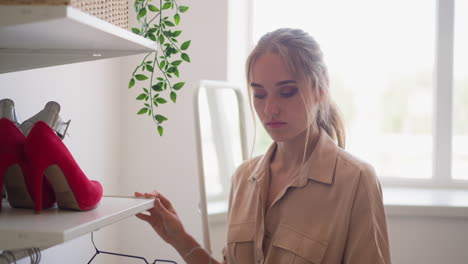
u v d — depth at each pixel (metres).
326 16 2.66
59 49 1.00
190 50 2.27
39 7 0.64
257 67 0.96
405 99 2.66
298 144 1.04
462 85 2.61
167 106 2.29
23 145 0.85
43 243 0.67
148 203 1.02
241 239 1.09
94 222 0.76
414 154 2.66
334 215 0.97
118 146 2.27
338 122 1.10
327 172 0.99
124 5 0.98
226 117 1.58
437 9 2.57
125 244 2.33
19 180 0.86
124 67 2.28
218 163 1.47
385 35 2.65
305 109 0.95
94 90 1.96
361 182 0.96
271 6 2.66
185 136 2.28
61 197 0.85
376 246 0.93
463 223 2.20
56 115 0.96
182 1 2.26
